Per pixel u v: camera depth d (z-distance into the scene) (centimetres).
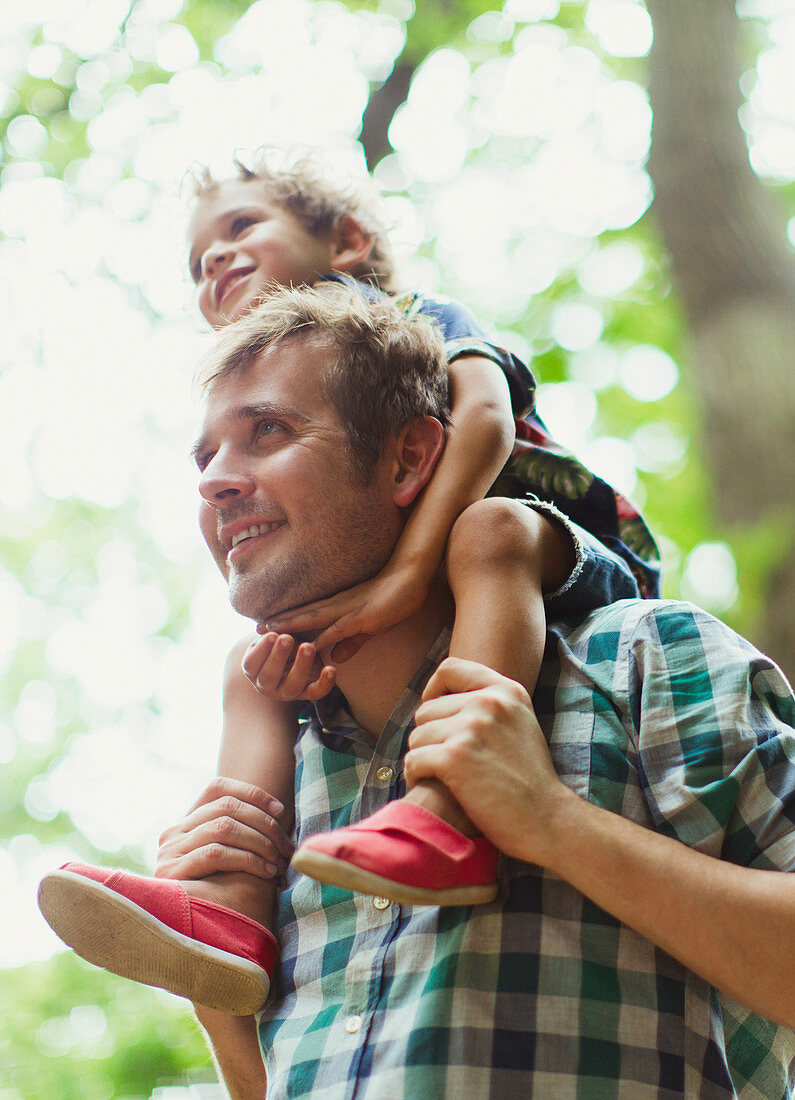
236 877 143
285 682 148
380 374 156
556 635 147
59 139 753
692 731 129
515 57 752
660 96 502
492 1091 112
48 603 909
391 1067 115
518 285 727
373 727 155
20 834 896
